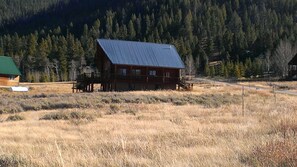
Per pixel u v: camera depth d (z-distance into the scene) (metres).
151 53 63.16
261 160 8.65
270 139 11.34
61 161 8.80
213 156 9.61
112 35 186.62
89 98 41.84
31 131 18.50
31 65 139.62
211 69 132.88
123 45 63.38
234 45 164.62
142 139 14.27
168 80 61.72
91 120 23.66
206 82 90.44
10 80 77.31
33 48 144.50
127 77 59.88
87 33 191.00
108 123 21.72
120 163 9.09
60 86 85.62
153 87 61.19
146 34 187.12
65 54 140.25
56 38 173.12
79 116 26.31
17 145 13.29
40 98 43.28
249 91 57.38
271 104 34.38
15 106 35.72
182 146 11.80
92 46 158.25
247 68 123.56
